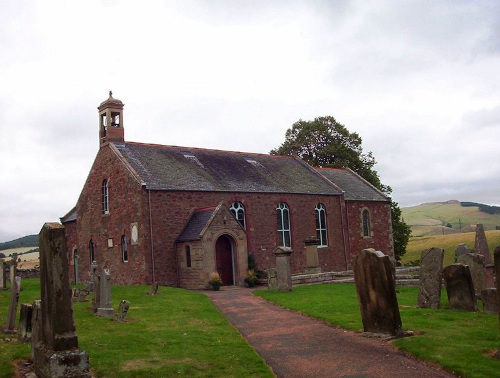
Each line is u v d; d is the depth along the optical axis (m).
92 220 38.22
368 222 46.72
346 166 58.94
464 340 12.45
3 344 12.84
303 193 41.19
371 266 13.88
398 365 10.81
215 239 32.06
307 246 36.03
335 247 42.97
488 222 142.25
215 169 38.78
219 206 32.81
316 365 11.22
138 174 33.62
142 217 32.22
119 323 16.47
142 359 11.65
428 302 18.12
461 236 77.81
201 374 10.59
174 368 10.91
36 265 48.69
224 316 18.95
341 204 44.03
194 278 31.66
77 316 17.66
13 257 29.92
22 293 24.23
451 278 17.56
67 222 43.88
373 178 59.44
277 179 41.66
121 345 13.00
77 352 9.73
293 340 13.91
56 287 9.86
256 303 22.42
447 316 15.95
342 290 26.38
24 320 13.40
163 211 33.12
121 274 34.34
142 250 32.16
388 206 48.66
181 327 15.93
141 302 22.20
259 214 38.12
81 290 22.03
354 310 18.25
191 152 40.06
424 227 140.75
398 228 58.31
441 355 11.07
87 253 39.00
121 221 34.50
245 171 40.62
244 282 33.34
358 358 11.53
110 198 35.88
